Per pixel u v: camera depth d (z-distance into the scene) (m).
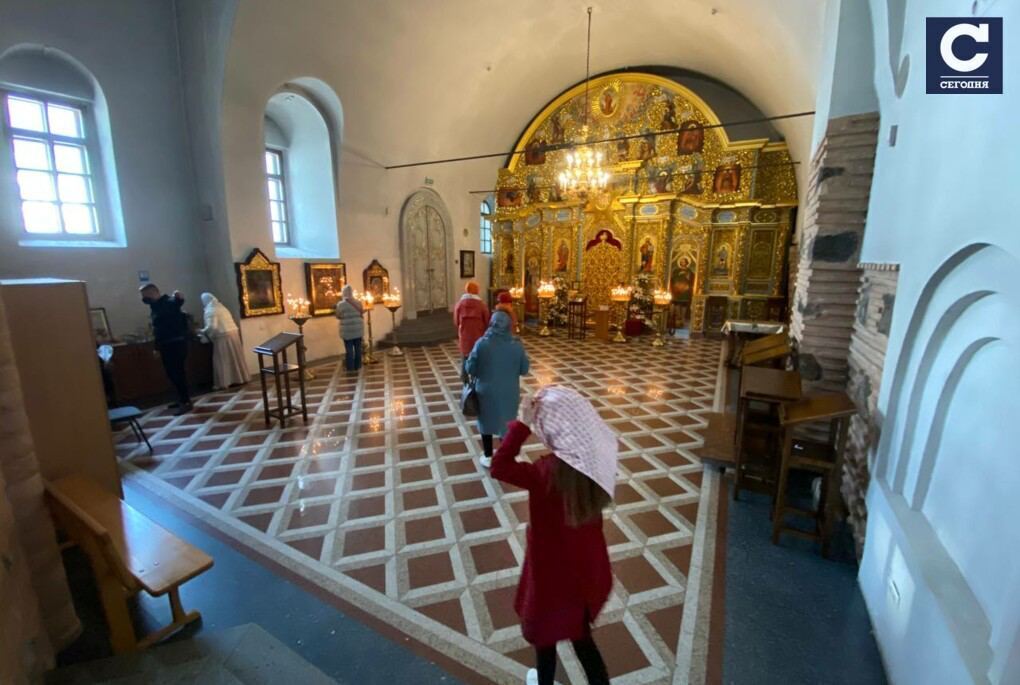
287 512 3.50
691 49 9.91
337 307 7.78
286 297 8.38
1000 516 1.50
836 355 3.88
